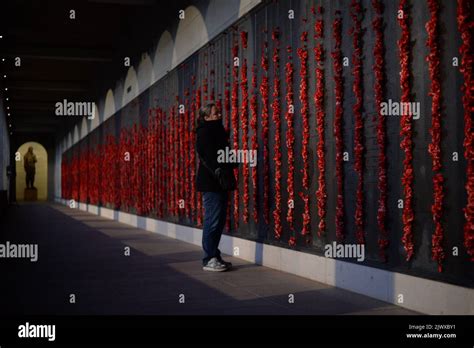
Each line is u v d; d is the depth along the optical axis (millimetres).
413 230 4172
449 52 3785
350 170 4969
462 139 3684
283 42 6188
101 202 19156
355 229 4891
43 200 39344
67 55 16719
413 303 4117
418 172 4117
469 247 3580
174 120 10516
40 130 36969
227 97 7773
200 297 4652
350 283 4922
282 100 6215
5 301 4527
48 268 6402
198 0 9078
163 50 11391
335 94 5160
